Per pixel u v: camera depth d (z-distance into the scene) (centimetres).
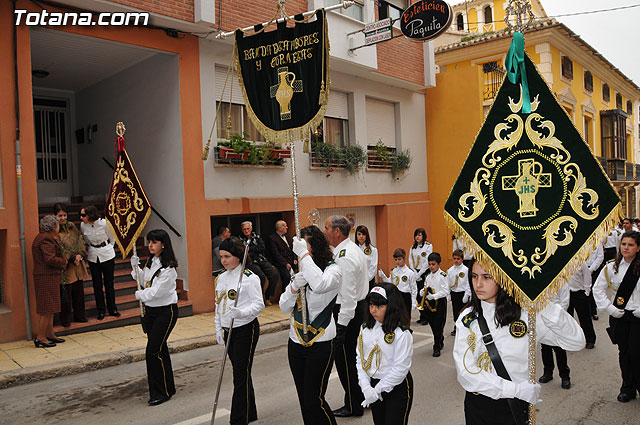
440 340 726
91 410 536
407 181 1556
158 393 550
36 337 757
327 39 488
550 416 507
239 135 1076
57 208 818
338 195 1299
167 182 1012
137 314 885
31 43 910
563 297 605
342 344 476
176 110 985
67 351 720
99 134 1205
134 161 1098
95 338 789
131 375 656
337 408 531
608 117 2427
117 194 614
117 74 1130
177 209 991
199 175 998
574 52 1997
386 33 1120
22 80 790
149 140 1052
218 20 967
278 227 1078
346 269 458
